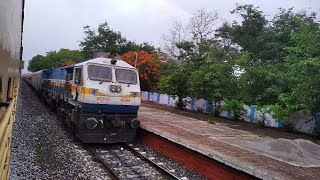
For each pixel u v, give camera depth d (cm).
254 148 1153
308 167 939
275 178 719
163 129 1422
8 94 512
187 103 2878
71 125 1427
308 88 1479
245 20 3098
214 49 2622
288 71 1786
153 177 902
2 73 300
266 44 2562
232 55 2347
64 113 1636
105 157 1098
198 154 996
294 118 1764
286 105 1630
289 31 2439
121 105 1248
